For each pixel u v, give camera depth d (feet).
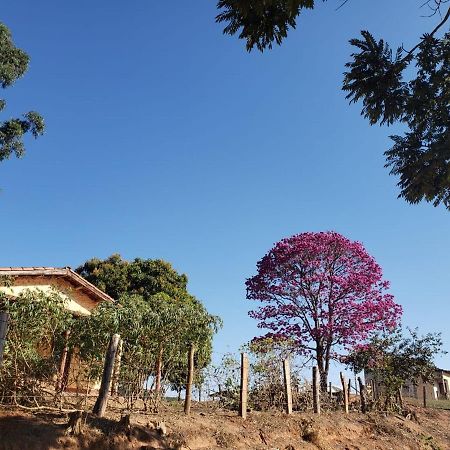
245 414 41.01
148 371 37.52
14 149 59.31
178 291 90.22
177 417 35.37
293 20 19.27
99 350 34.73
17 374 29.89
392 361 74.69
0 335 22.95
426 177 25.22
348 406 59.67
